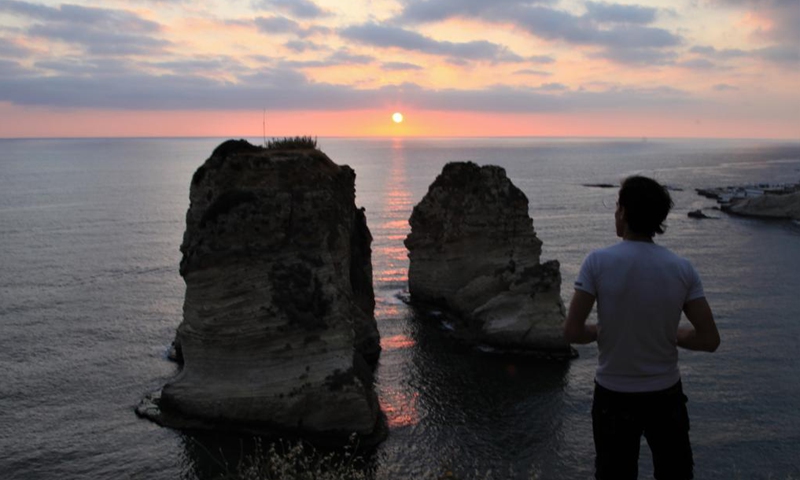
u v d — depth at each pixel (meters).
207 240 28.64
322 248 30.00
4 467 24.45
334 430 27.53
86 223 97.75
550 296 39.41
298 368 28.00
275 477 13.88
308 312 28.44
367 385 29.14
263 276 28.55
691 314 5.71
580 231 91.19
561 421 29.17
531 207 123.31
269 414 27.75
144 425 28.08
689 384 32.84
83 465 24.72
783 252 72.50
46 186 169.88
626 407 5.79
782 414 29.27
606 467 5.95
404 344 40.81
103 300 50.12
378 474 24.28
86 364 35.75
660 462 5.86
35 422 28.38
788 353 37.50
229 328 28.16
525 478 24.12
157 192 154.00
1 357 36.78
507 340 39.66
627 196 5.95
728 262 66.56
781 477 23.89
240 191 29.28
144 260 67.56
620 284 5.67
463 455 25.89
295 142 35.56
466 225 46.38
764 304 49.00
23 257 68.69
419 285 50.66
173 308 47.88
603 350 5.93
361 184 185.88
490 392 32.72
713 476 24.06
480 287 45.56
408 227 95.06
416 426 28.72
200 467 24.67
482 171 46.81
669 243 78.88
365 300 39.91
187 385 28.81
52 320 44.38
